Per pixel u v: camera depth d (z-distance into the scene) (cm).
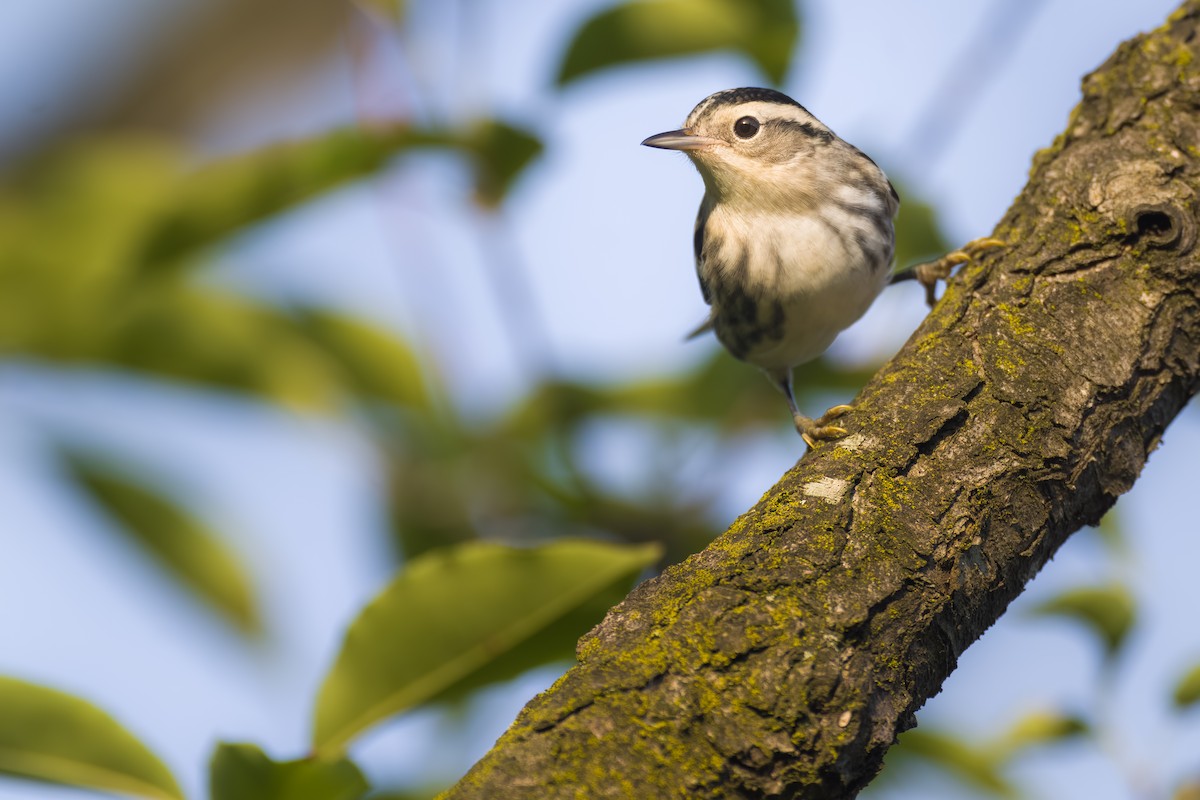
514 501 922
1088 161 769
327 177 861
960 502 644
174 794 591
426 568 632
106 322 901
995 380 688
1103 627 809
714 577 597
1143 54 800
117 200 975
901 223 1024
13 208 1020
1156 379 709
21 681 584
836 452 662
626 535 927
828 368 1039
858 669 573
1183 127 764
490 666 652
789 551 608
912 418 674
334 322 925
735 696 554
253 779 582
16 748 585
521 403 939
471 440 925
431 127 862
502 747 542
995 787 852
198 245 880
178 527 909
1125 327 709
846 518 625
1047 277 730
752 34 920
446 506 919
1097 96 802
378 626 634
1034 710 831
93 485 905
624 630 580
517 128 848
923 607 606
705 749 544
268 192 859
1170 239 720
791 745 548
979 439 668
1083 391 688
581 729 544
